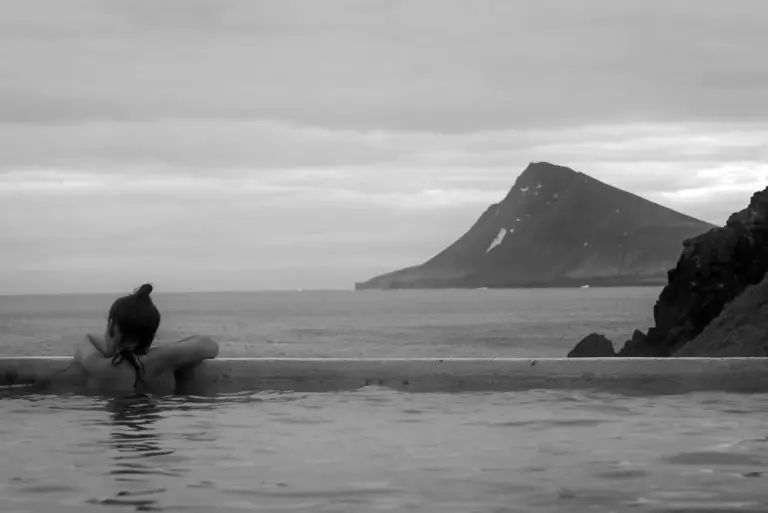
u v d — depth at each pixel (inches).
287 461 188.4
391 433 225.1
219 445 207.8
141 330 305.6
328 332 2992.1
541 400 285.1
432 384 314.8
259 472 176.9
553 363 314.0
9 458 192.7
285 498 154.9
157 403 283.1
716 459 188.7
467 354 2139.5
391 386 316.5
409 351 2222.0
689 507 147.9
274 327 3348.9
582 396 293.9
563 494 157.6
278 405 276.4
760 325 526.9
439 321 3826.3
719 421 241.4
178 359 313.6
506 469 179.6
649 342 740.7
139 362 309.6
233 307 6791.3
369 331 3036.4
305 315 4793.3
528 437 218.7
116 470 179.2
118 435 222.1
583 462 186.4
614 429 229.6
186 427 235.1
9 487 164.2
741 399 284.8
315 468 181.3
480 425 237.3
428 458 191.5
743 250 687.1
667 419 245.3
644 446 204.8
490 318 4104.3
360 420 246.8
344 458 192.1
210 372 321.1
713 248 692.1
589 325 3262.8
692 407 267.6
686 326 690.8
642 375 310.0
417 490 161.0
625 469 179.0
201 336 323.0
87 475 173.8
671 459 189.2
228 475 173.9
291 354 2096.5
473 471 177.6
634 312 4618.6
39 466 183.3
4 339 2481.5
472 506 149.1
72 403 281.9
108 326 307.3
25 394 307.3
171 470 179.5
